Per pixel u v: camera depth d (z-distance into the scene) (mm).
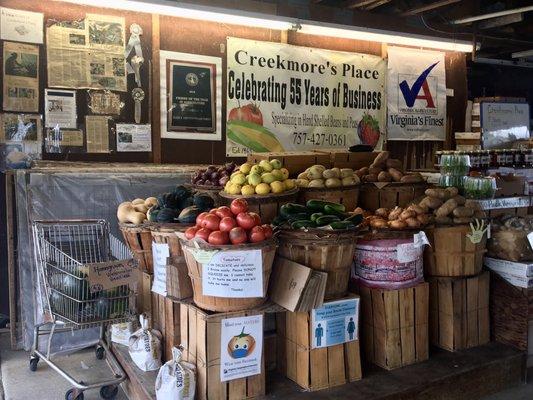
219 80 5457
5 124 4430
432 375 3369
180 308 3303
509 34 7484
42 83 4551
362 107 6422
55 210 4184
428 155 7020
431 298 3838
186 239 3020
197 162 5395
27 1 4449
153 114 5102
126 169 4590
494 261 3934
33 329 4148
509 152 4957
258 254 2906
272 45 5738
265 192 3824
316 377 3174
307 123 6047
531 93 10320
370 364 3543
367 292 3529
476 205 3883
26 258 4105
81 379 3729
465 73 7270
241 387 3045
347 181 4223
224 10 5016
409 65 6734
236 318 2990
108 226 3971
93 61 4766
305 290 3076
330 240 3104
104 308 3391
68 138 4695
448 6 6750
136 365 3473
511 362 3684
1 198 4457
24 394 3518
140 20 4973
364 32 5898
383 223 3465
